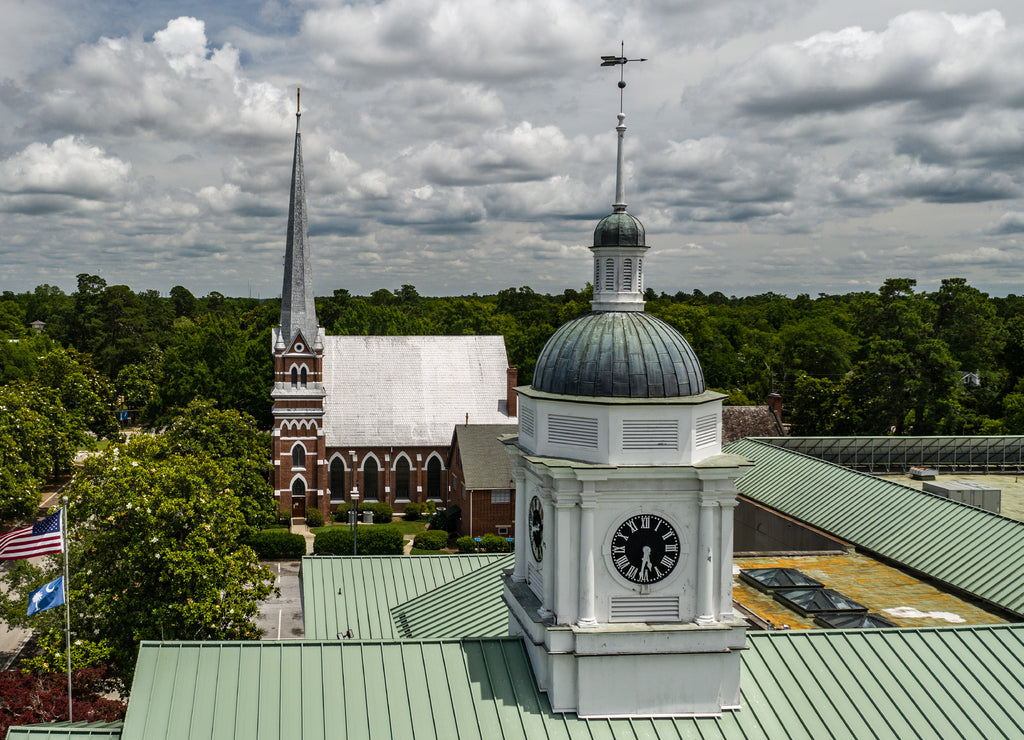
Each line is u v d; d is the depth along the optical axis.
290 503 93.94
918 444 64.38
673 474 22.95
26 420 90.38
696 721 22.80
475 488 85.69
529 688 23.28
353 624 34.38
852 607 32.78
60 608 44.06
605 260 25.31
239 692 22.05
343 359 103.00
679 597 23.52
